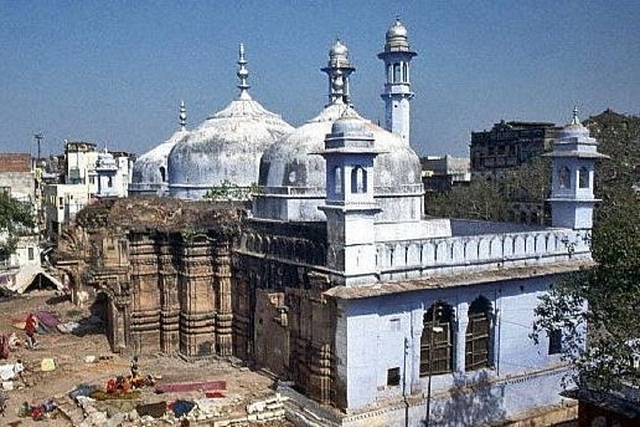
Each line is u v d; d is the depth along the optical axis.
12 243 44.16
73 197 59.41
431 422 19.28
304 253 20.31
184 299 25.28
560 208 23.12
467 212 54.22
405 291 18.38
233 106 32.41
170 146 37.66
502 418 20.75
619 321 14.57
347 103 26.25
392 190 23.22
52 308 33.38
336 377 18.67
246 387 21.59
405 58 31.92
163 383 22.08
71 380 22.80
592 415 17.06
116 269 25.38
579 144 22.77
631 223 17.02
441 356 19.92
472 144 68.94
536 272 20.81
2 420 19.47
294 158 23.41
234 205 25.80
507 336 20.97
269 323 22.47
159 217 25.78
